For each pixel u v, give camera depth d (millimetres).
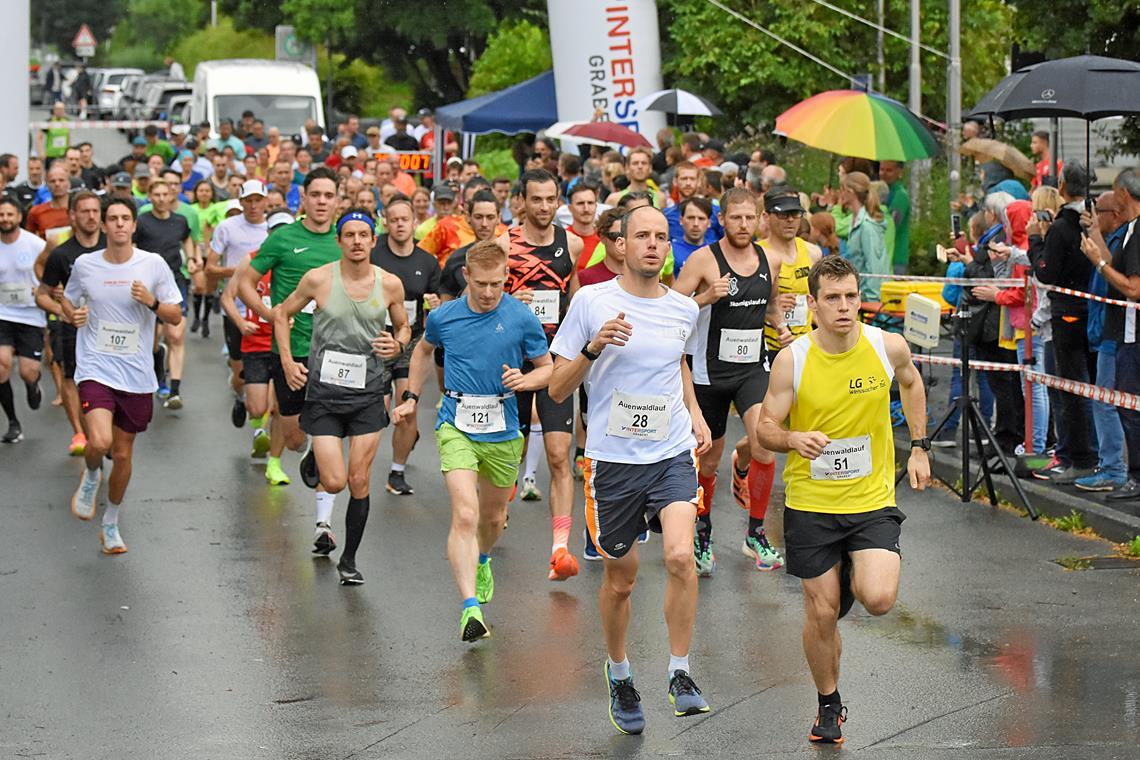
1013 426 30031
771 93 63719
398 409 21203
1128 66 27797
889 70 62969
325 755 15688
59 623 20672
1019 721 16344
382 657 19094
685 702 16469
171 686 17984
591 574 23281
